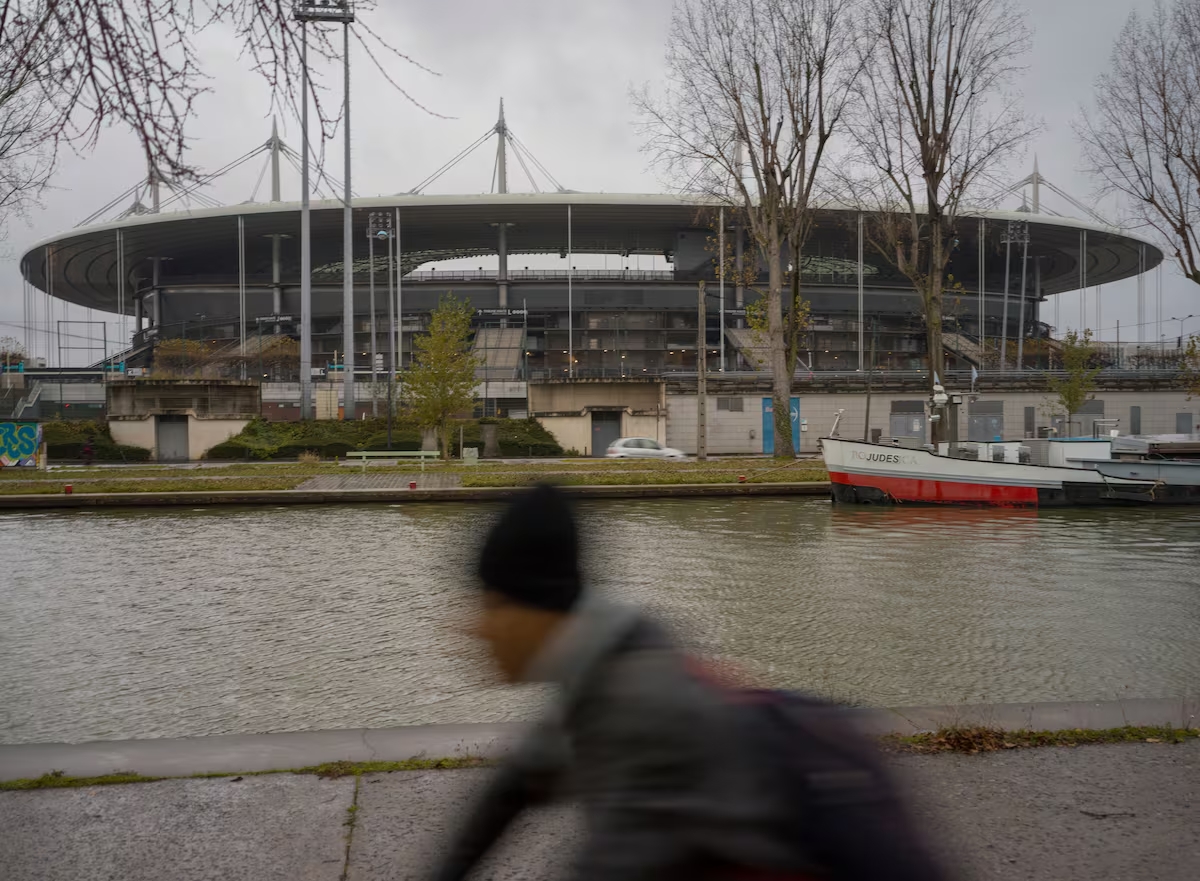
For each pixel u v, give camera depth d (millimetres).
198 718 5812
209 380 52125
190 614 9320
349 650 7656
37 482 26828
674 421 52750
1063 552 13945
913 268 33000
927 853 1262
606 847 1305
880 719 5000
